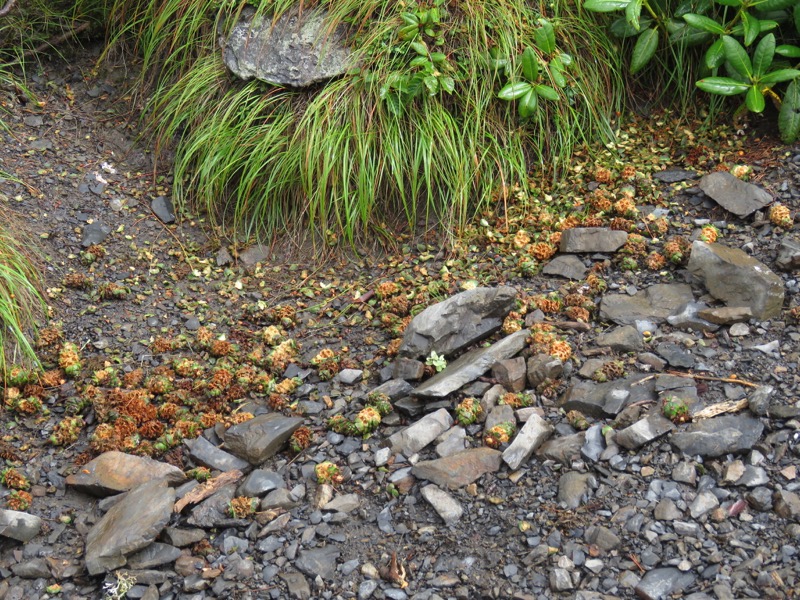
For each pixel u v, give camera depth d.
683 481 2.99
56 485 3.41
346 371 3.83
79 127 5.18
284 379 3.87
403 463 3.31
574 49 4.82
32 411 3.71
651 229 4.24
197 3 4.94
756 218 4.14
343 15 4.66
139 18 5.34
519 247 4.38
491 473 3.20
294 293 4.43
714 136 4.75
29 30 5.39
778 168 4.42
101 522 3.17
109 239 4.66
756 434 3.08
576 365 3.61
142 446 3.50
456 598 2.80
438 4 4.57
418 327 3.75
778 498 2.85
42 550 3.15
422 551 2.97
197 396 3.81
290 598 2.88
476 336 3.81
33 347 4.00
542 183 4.71
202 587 2.95
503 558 2.89
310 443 3.49
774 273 3.75
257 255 4.68
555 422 3.38
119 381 3.85
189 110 4.94
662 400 3.28
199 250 4.70
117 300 4.34
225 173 4.75
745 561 2.69
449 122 4.57
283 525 3.13
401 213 4.70
